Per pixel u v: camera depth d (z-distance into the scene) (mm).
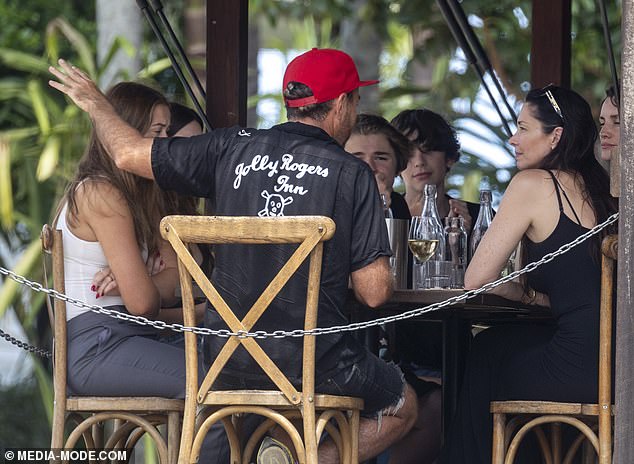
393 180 16016
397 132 16047
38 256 32812
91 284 12242
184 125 15516
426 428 14570
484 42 33938
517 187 12391
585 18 32781
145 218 12625
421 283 13031
